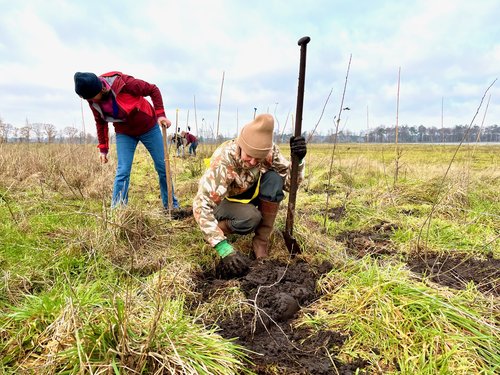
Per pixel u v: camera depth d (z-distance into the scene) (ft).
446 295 7.75
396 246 12.10
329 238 12.38
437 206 15.90
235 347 6.63
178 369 5.70
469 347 6.39
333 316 7.83
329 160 36.01
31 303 7.30
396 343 6.79
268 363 6.63
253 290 8.65
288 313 8.04
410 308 7.37
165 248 11.23
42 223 12.76
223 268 9.72
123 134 14.76
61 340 6.02
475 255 11.32
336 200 18.69
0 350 6.22
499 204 17.35
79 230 11.58
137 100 14.10
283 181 10.94
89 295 7.51
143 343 5.93
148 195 21.17
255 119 9.12
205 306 8.25
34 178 21.07
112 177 20.83
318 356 6.87
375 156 45.65
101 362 5.56
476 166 33.30
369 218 15.26
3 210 14.55
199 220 9.58
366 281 8.37
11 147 31.19
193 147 43.39
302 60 9.43
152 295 8.04
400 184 20.12
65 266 9.73
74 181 20.42
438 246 11.89
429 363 6.14
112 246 10.66
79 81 12.28
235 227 10.50
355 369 6.51
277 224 12.10
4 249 10.59
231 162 9.58
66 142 40.65
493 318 7.23
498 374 6.01
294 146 10.00
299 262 10.53
